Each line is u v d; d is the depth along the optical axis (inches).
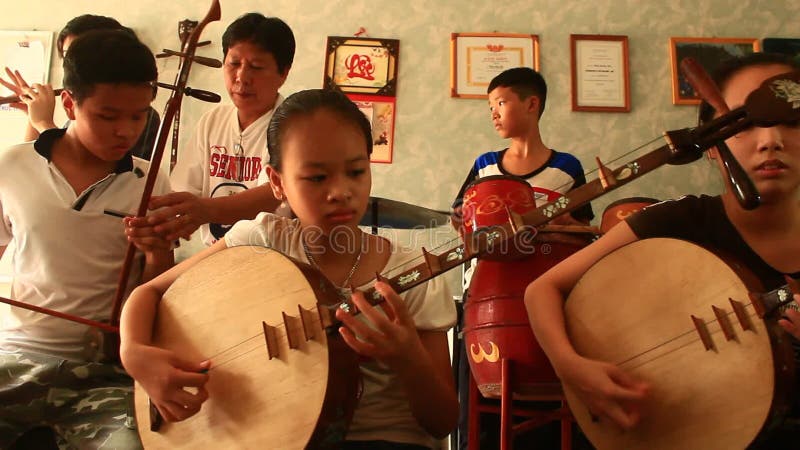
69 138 66.1
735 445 38.1
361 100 120.6
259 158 80.8
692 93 119.0
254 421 42.3
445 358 48.0
